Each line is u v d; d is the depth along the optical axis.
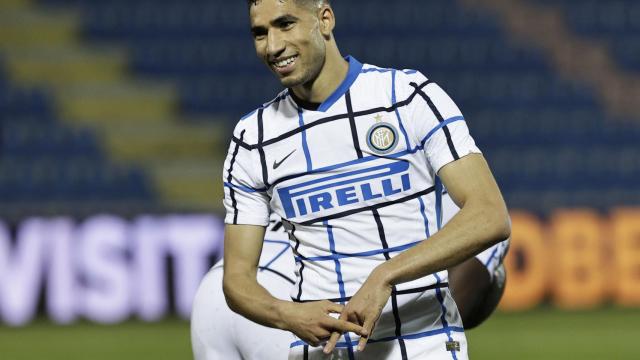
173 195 46.78
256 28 9.59
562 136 50.78
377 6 57.06
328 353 9.37
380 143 9.64
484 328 35.06
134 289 35.31
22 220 35.06
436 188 9.95
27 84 52.41
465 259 9.27
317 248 9.89
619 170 48.53
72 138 48.28
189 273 35.50
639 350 30.55
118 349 30.52
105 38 55.19
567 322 35.94
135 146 49.88
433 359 9.79
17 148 47.50
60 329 34.38
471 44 56.03
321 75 9.75
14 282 35.06
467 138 9.59
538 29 57.59
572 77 54.97
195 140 50.91
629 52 57.16
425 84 9.73
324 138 9.75
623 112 53.09
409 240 9.74
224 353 11.28
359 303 9.09
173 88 52.94
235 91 52.91
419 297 9.78
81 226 35.25
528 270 38.38
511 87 53.88
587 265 38.59
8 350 30.69
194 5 56.62
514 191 47.72
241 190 10.23
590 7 59.03
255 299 9.73
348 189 9.70
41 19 55.34
